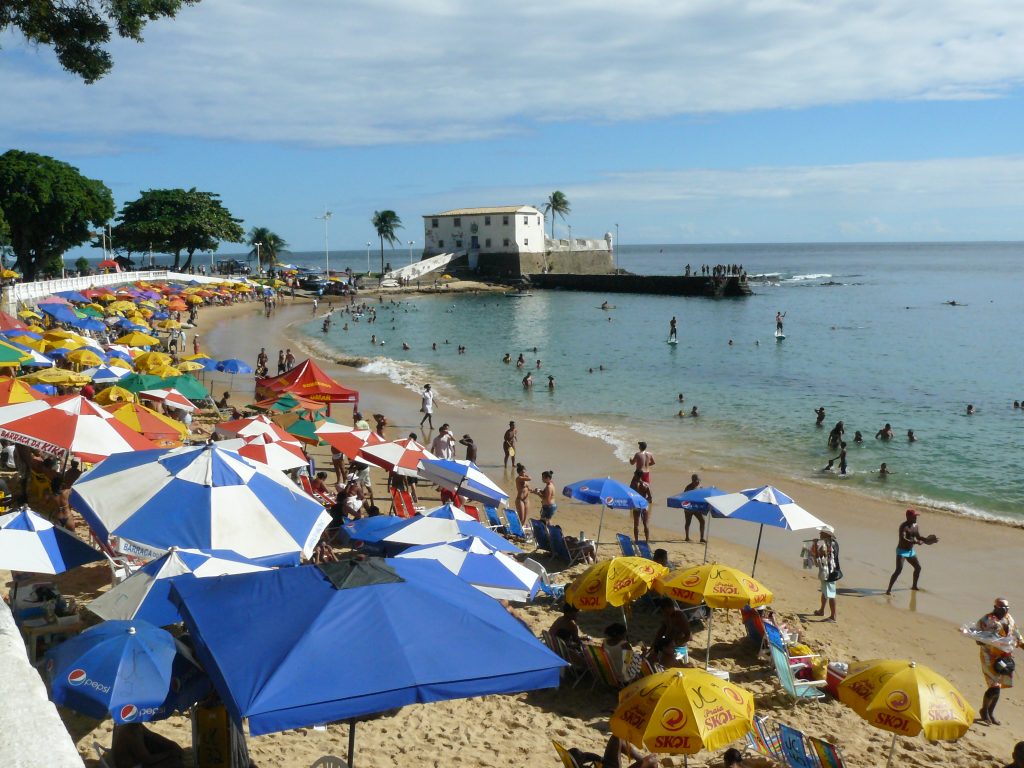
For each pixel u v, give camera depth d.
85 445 13.08
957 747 10.77
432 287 110.88
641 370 48.97
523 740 10.06
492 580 11.66
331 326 73.31
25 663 3.89
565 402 38.72
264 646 5.46
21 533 9.89
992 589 16.97
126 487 9.81
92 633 7.40
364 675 5.28
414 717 10.49
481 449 29.14
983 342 61.81
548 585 14.95
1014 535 20.36
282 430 18.48
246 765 7.45
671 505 16.16
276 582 6.24
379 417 26.17
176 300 68.62
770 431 32.41
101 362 26.59
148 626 7.60
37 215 71.69
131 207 109.06
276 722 4.96
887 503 23.00
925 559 18.67
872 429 32.75
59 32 11.85
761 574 17.55
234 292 95.62
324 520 10.30
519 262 118.25
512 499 23.06
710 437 31.36
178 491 9.66
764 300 101.94
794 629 14.10
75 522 15.66
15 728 3.19
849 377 46.28
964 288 125.69
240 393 38.25
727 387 43.09
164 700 6.95
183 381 23.81
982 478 25.48
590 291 113.75
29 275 74.19
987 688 12.18
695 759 9.97
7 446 19.59
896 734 8.77
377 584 6.10
